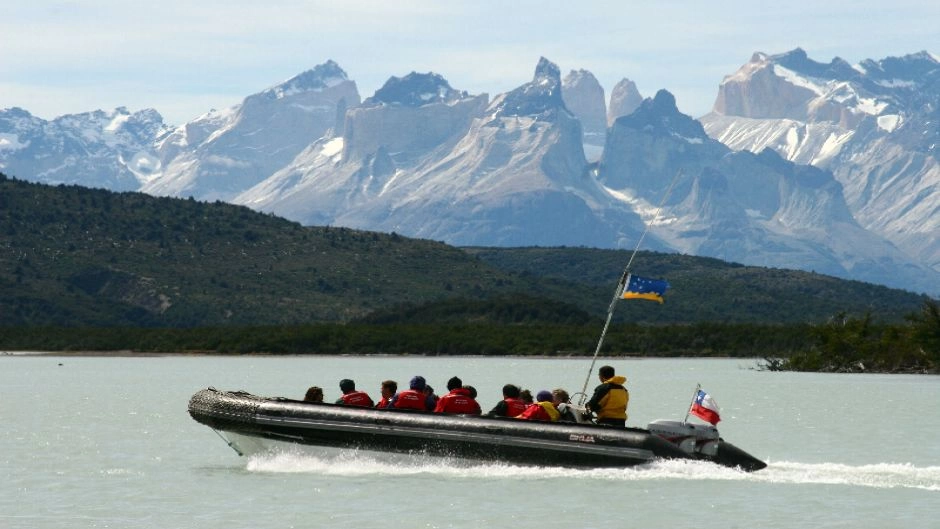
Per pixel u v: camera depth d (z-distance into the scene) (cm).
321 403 9331
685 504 8000
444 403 9150
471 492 8406
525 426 8800
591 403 8931
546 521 7531
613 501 8088
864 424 14238
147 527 7438
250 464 9725
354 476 9106
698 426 8862
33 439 12094
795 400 18338
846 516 7656
